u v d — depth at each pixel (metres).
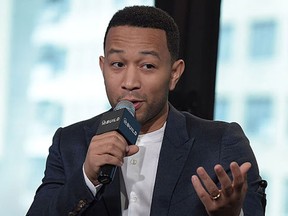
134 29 4.80
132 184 4.95
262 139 7.02
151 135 5.09
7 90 7.77
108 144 4.31
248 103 7.15
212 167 4.88
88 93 7.55
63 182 5.02
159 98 4.82
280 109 6.98
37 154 7.60
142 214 4.86
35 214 4.84
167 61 4.86
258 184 4.93
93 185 4.56
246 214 4.72
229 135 5.05
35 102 7.70
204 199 4.34
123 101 4.68
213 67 7.38
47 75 7.72
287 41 7.02
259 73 7.12
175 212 4.75
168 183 4.83
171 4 7.63
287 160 6.88
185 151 4.96
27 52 7.80
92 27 7.62
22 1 7.86
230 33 7.34
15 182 7.60
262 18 7.17
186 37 7.52
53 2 7.80
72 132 5.25
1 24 7.86
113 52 4.78
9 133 7.70
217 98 7.32
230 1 7.37
